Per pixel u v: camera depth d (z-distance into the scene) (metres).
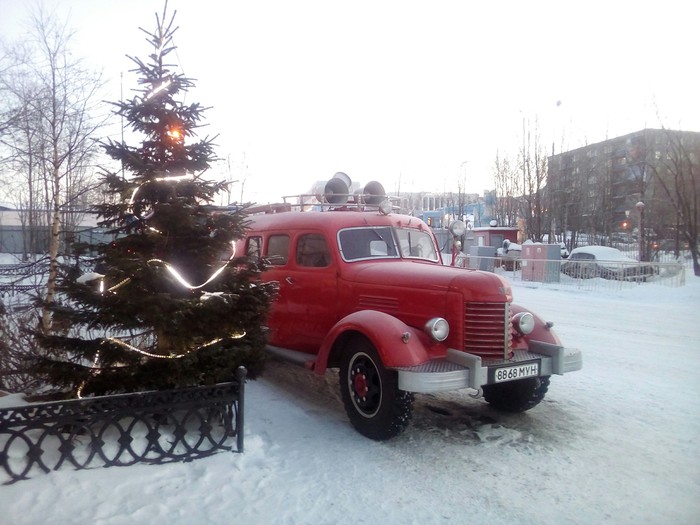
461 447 4.91
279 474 4.18
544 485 4.18
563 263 21.89
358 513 3.65
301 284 6.54
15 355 5.36
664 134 30.22
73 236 4.74
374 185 7.74
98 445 3.93
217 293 4.38
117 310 4.16
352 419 5.25
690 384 7.18
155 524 3.37
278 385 6.73
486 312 5.09
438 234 16.28
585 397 6.55
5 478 3.67
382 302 5.64
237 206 5.39
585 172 42.66
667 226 34.88
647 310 14.78
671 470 4.50
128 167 4.47
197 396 4.23
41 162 10.87
